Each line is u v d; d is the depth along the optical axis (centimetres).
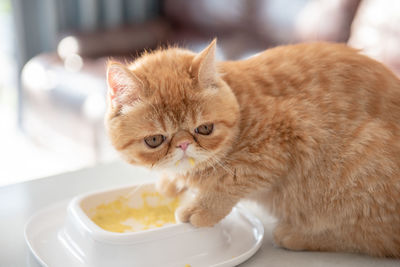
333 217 57
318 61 58
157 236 53
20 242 59
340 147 56
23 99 136
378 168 55
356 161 55
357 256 57
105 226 59
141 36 147
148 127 54
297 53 60
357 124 56
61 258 55
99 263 53
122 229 59
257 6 133
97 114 112
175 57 58
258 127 56
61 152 127
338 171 55
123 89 55
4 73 151
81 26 155
